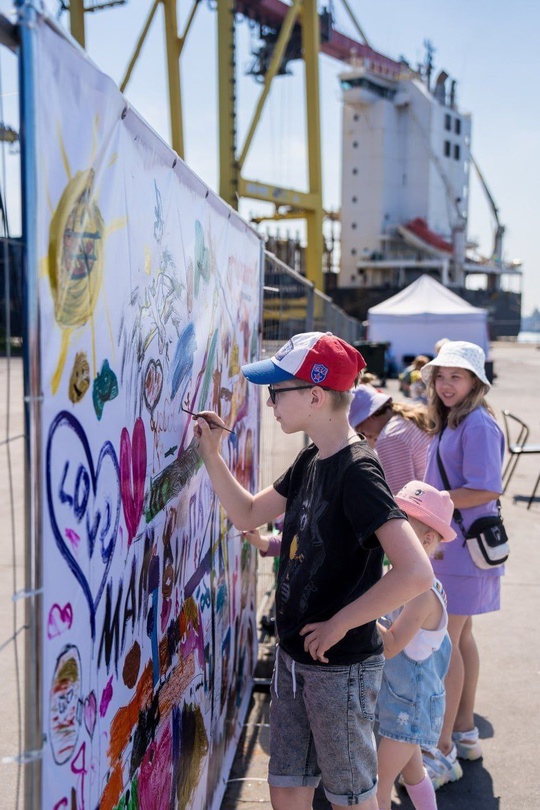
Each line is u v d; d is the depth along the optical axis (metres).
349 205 68.56
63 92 1.30
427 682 2.71
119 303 1.65
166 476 2.11
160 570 2.08
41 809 1.33
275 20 47.44
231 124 34.97
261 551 2.99
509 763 3.53
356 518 2.01
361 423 3.89
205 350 2.54
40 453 1.27
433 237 66.31
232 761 3.34
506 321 80.19
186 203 2.21
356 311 67.06
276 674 2.30
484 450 3.30
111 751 1.71
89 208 1.45
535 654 4.73
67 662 1.43
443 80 71.75
